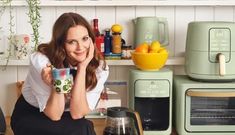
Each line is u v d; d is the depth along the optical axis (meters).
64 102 1.50
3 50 2.21
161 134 1.91
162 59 1.87
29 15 2.14
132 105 1.90
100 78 1.63
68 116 1.58
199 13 2.23
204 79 1.89
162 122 1.92
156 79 1.86
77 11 2.21
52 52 1.51
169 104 1.90
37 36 2.10
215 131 1.89
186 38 2.05
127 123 1.67
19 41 2.12
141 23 2.11
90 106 1.60
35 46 2.07
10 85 2.26
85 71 1.54
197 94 1.83
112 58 2.11
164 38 2.18
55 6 2.17
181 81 1.92
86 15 2.21
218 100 1.90
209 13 2.23
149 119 1.93
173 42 2.24
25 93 1.62
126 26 2.22
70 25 1.46
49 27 2.22
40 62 1.49
